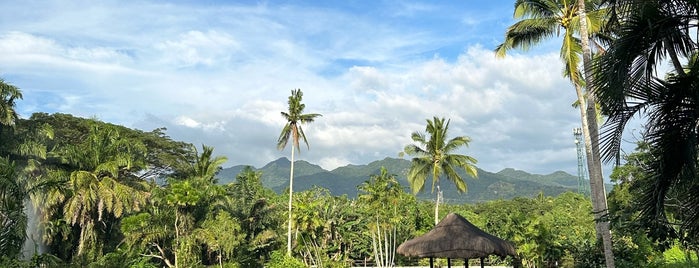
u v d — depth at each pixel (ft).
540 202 305.73
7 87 111.75
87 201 130.11
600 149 31.45
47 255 74.84
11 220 68.08
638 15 30.19
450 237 51.67
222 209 152.15
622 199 98.58
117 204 134.62
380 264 162.91
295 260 142.92
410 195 173.78
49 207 128.67
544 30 83.66
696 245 43.75
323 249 161.48
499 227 181.47
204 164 173.37
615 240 84.84
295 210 153.48
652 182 31.42
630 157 83.71
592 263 86.74
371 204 156.97
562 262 128.67
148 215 135.03
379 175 159.33
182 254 130.72
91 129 147.23
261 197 174.09
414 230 182.39
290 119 156.15
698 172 29.94
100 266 123.95
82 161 137.69
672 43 30.83
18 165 118.83
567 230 151.74
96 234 137.39
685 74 30.32
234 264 140.56
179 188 134.82
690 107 29.25
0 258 65.87
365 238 181.47
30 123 135.33
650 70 30.50
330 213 167.32
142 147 161.99
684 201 33.14
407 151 156.04
